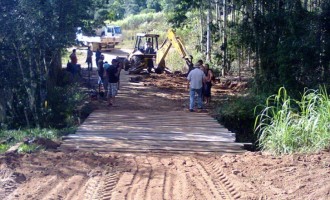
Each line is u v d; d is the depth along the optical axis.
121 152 11.52
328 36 19.27
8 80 17.61
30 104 17.64
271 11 21.64
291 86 19.34
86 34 19.56
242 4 24.09
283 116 11.24
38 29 16.94
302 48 19.06
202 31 35.81
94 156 10.13
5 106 17.75
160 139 13.19
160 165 9.45
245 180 8.09
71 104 18.94
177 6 34.94
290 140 10.32
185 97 23.80
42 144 11.88
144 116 17.80
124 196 7.27
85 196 7.31
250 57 24.56
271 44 21.25
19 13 16.83
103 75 22.61
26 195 7.32
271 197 7.10
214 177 8.43
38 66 17.83
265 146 11.10
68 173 8.65
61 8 17.27
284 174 8.23
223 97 23.31
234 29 25.30
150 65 33.53
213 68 31.02
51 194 7.38
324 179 7.72
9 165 9.04
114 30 53.28
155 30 59.62
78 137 13.35
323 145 9.98
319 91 15.69
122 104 21.30
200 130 14.84
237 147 12.27
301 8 20.16
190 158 10.30
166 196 7.28
